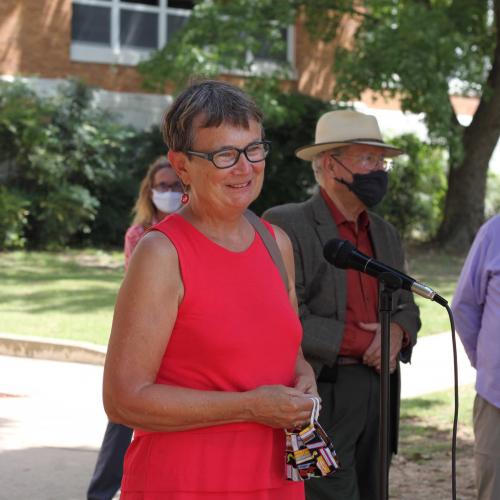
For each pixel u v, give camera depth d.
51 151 25.70
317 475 3.70
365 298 5.85
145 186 7.02
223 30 24.56
